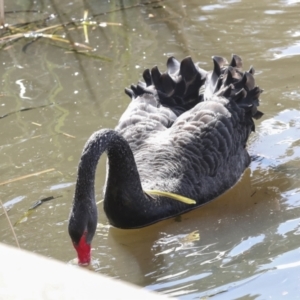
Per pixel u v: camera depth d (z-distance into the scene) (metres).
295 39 15.64
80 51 16.08
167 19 17.17
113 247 10.23
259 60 14.93
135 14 17.59
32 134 13.16
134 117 11.94
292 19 16.55
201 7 17.62
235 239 10.20
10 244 10.24
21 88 14.78
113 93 14.30
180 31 16.52
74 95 14.36
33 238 10.36
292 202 11.09
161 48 15.82
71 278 6.95
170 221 10.92
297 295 8.61
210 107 11.80
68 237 10.33
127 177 10.35
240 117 11.98
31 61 15.85
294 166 12.09
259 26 16.36
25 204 11.22
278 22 16.45
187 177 11.11
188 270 9.46
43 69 15.48
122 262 9.80
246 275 9.14
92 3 18.42
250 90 12.29
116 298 6.77
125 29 16.86
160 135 11.61
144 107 12.12
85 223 8.82
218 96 12.06
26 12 18.19
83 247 8.80
